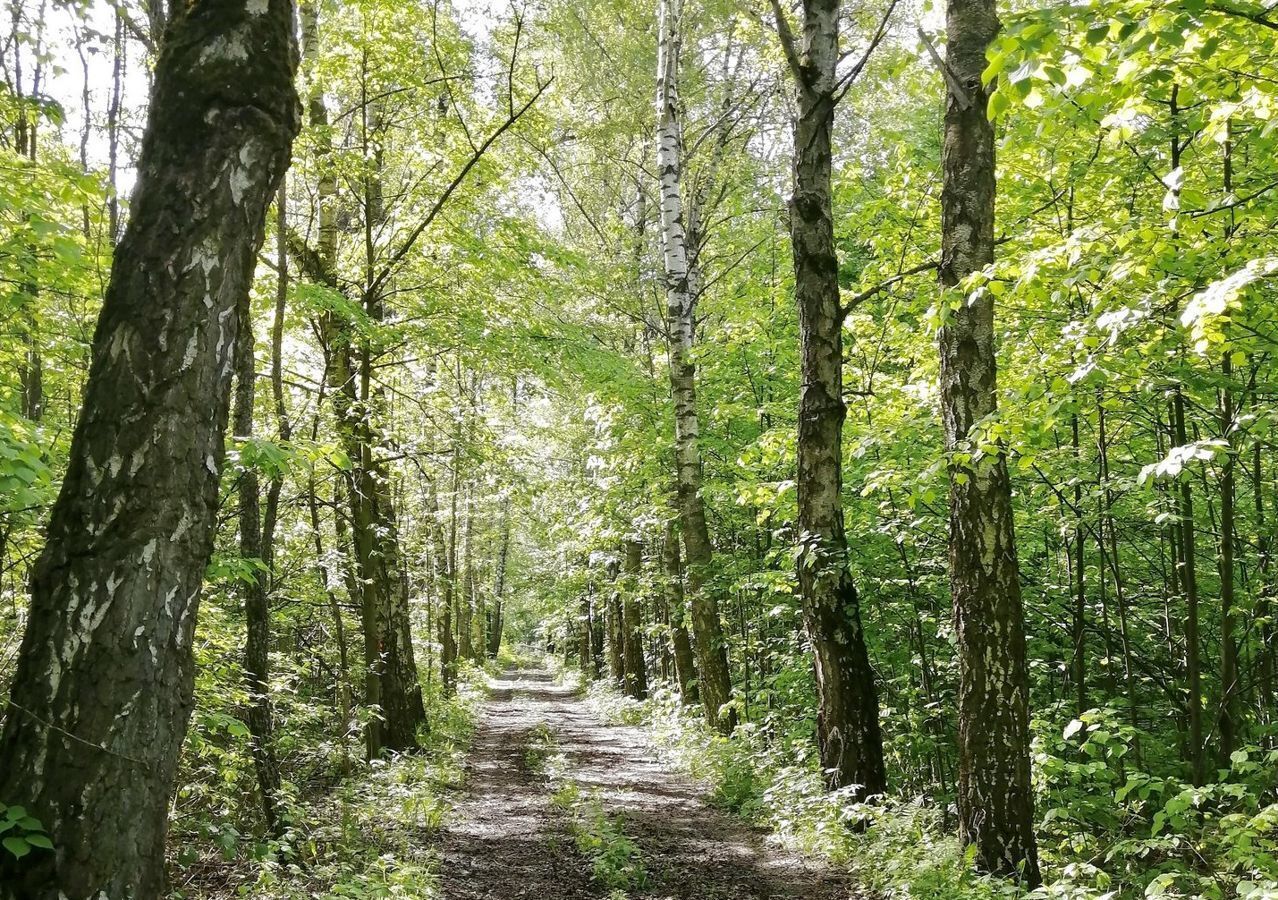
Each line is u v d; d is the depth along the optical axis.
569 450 22.41
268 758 6.92
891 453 9.49
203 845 6.60
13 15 5.48
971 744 6.13
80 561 2.98
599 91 16.75
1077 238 4.95
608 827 8.05
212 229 3.26
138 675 2.98
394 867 6.60
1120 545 10.09
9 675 5.23
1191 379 6.80
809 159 8.13
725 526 15.52
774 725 12.01
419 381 13.57
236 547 9.58
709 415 14.91
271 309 9.76
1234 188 6.69
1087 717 5.93
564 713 22.02
